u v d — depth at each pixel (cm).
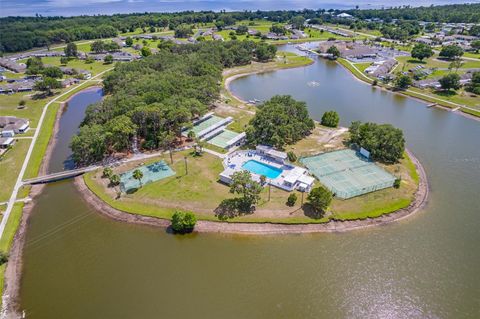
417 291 6291
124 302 6138
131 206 8575
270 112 11694
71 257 7200
